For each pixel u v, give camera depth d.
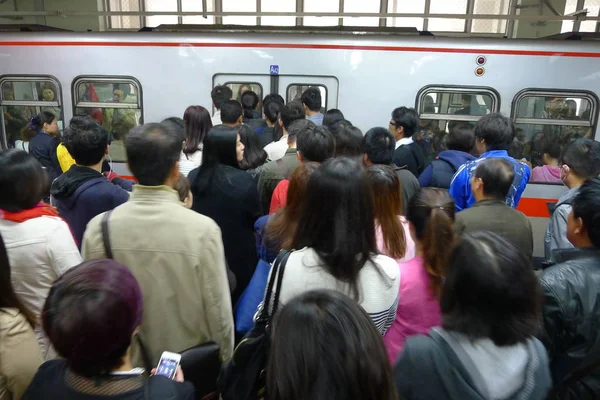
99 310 1.08
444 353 1.21
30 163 1.89
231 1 10.58
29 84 5.95
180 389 1.18
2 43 5.87
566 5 9.70
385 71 5.46
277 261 1.64
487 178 2.50
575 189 2.70
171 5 10.73
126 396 1.10
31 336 1.48
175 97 5.77
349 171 1.60
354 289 1.57
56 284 1.16
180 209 1.79
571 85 5.24
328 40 5.48
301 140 2.78
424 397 1.22
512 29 9.74
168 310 1.76
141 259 1.74
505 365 1.18
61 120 5.96
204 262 1.76
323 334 0.91
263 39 5.56
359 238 1.59
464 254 1.23
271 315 1.59
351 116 5.60
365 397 0.90
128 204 1.78
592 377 1.65
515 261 1.19
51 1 10.77
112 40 5.73
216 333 1.86
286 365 0.90
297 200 2.11
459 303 1.22
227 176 2.64
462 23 10.14
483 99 5.41
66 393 1.09
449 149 3.79
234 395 1.57
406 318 1.82
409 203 1.96
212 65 5.67
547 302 1.67
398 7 10.16
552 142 5.38
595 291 1.65
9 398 1.44
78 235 2.52
